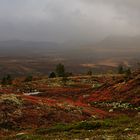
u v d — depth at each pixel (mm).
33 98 61094
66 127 40000
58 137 33656
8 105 51688
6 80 149625
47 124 47562
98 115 57031
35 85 133000
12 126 45625
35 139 34188
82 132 35406
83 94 98688
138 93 75375
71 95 103375
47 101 60875
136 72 94000
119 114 62250
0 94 62219
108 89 88938
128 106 68938
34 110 51906
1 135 41625
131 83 84250
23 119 48219
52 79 148875
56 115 51375
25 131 42594
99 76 155125
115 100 76562
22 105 53406
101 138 28766
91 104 80250
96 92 92812
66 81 145125
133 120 41438
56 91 114500
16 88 124188
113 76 151000
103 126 38812
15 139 36156
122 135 29781
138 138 26750
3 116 47750
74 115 53125
